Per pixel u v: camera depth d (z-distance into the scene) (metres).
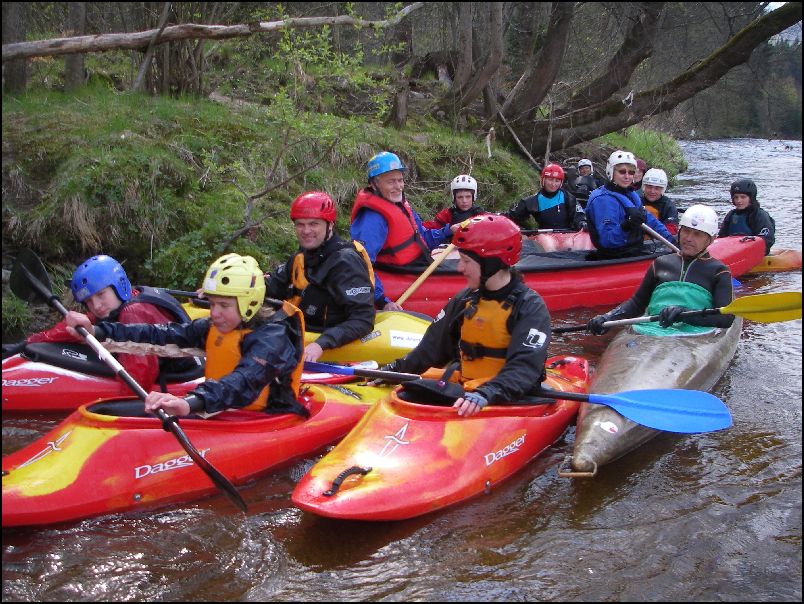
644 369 4.69
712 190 14.88
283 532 3.30
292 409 3.93
